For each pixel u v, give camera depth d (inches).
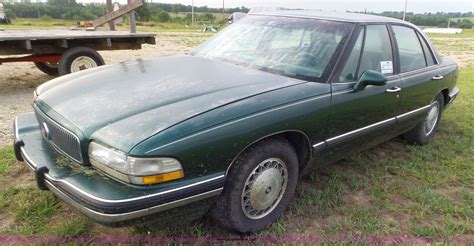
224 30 170.4
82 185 91.1
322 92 123.2
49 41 289.9
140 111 101.3
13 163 149.9
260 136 105.7
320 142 126.2
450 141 204.2
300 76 130.0
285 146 115.5
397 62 159.8
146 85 117.1
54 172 98.4
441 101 201.6
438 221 130.2
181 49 592.7
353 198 141.0
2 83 307.0
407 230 124.4
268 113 107.7
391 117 156.8
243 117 103.1
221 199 105.3
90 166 98.2
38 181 100.7
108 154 91.5
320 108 121.1
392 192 146.7
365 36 144.3
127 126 95.2
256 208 113.9
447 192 150.5
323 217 127.2
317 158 129.1
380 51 151.9
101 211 86.3
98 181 92.1
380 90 144.1
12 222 115.3
